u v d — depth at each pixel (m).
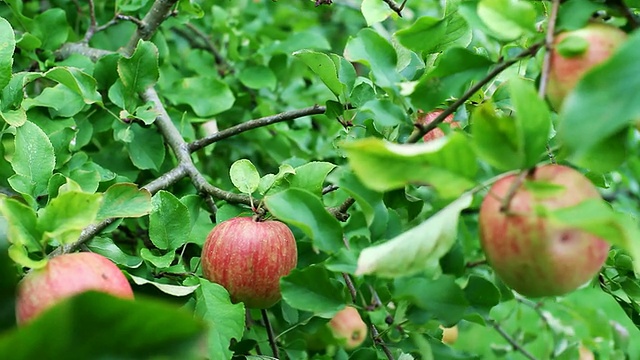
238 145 1.50
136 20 1.41
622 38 0.98
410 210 1.16
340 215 1.16
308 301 1.06
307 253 1.20
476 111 0.95
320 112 1.30
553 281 0.96
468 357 1.14
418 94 1.04
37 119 1.27
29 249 1.01
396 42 1.20
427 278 1.06
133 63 1.29
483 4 1.01
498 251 0.96
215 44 1.70
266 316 1.22
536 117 0.93
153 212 1.17
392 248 0.96
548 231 0.95
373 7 1.20
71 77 1.22
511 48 1.11
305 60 1.20
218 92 1.45
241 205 1.24
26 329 0.78
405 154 0.92
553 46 0.98
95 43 1.52
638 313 1.23
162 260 1.15
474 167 0.94
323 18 2.10
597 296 2.17
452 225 0.95
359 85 1.23
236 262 1.14
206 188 1.25
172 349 0.85
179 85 1.45
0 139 1.18
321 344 1.28
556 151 1.05
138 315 0.82
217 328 1.10
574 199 0.95
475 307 1.09
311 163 1.19
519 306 1.47
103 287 1.01
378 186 0.93
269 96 1.58
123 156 1.38
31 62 1.40
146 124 1.32
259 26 1.71
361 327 1.26
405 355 1.17
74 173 1.20
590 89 0.88
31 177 1.14
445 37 1.17
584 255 0.96
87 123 1.33
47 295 1.00
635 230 0.91
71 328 0.81
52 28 1.39
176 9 1.45
